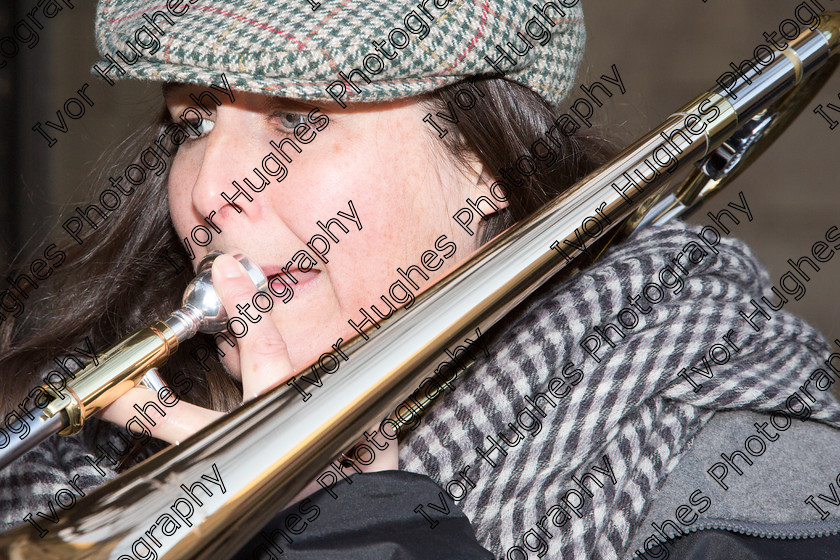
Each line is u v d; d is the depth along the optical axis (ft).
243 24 8.99
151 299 13.67
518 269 8.93
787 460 11.14
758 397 11.08
